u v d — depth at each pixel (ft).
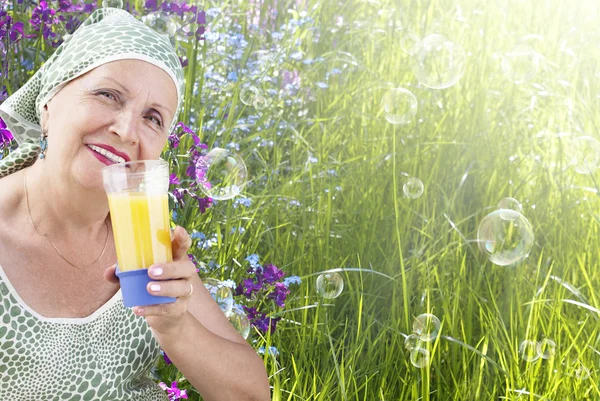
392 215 15.35
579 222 16.11
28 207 7.16
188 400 10.41
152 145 7.23
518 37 22.39
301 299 12.82
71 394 7.14
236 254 13.07
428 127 18.28
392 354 11.89
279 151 16.71
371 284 13.83
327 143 17.81
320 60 19.02
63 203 7.05
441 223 15.49
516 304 13.30
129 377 7.48
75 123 6.95
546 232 15.96
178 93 7.48
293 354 11.98
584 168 15.90
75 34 7.32
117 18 7.43
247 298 11.18
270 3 20.35
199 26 13.71
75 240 7.16
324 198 15.65
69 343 7.11
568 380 11.46
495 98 19.79
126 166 6.03
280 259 13.93
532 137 18.84
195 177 11.80
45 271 7.10
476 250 15.03
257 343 11.27
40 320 6.97
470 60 20.48
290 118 18.22
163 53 7.29
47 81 7.18
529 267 14.88
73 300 7.19
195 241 11.97
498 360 12.36
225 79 16.80
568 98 18.78
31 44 13.66
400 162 16.78
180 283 6.17
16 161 7.37
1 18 12.51
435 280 13.91
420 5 22.77
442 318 12.69
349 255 14.38
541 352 11.57
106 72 6.99
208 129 15.10
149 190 6.06
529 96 20.59
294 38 19.01
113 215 6.14
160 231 6.11
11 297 6.88
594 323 13.17
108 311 7.29
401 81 20.59
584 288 14.08
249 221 13.67
